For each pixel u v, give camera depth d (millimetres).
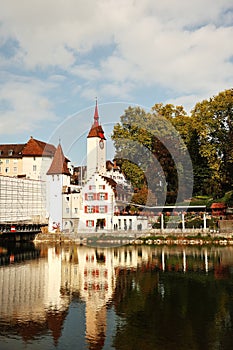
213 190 79250
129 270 41406
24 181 72812
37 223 69562
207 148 75062
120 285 33719
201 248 59875
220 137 76250
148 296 29781
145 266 43938
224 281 34812
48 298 29375
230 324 23094
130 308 26562
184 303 27703
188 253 54438
